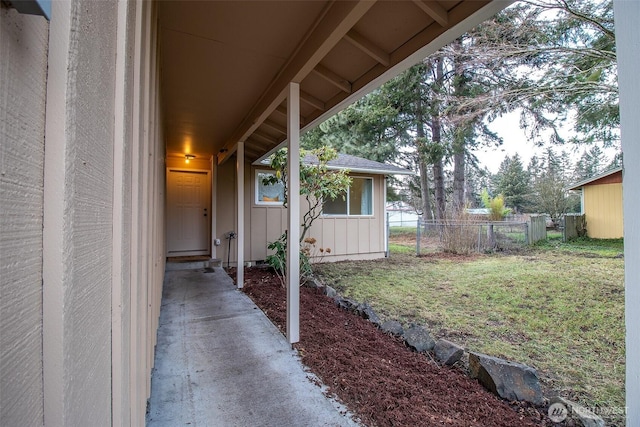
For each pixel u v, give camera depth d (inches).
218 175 271.1
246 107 149.4
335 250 319.3
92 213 20.6
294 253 110.7
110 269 26.7
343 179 229.1
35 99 14.2
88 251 19.7
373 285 216.2
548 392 86.0
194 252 281.3
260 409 71.9
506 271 259.6
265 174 288.4
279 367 91.7
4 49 11.6
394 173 344.2
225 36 91.7
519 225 399.5
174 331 119.3
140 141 46.0
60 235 15.6
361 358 97.4
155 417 68.3
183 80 120.7
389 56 92.8
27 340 13.6
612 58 290.5
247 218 279.4
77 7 16.9
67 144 16.1
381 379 84.6
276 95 116.9
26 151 13.4
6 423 11.9
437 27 78.0
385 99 602.9
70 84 16.3
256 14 82.4
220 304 155.3
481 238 380.2
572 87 317.1
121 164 28.5
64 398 15.8
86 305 19.4
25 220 13.4
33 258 14.1
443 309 162.7
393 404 73.5
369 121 609.0
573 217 454.3
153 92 68.6
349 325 129.3
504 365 81.7
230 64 108.6
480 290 201.9
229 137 205.3
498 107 404.2
